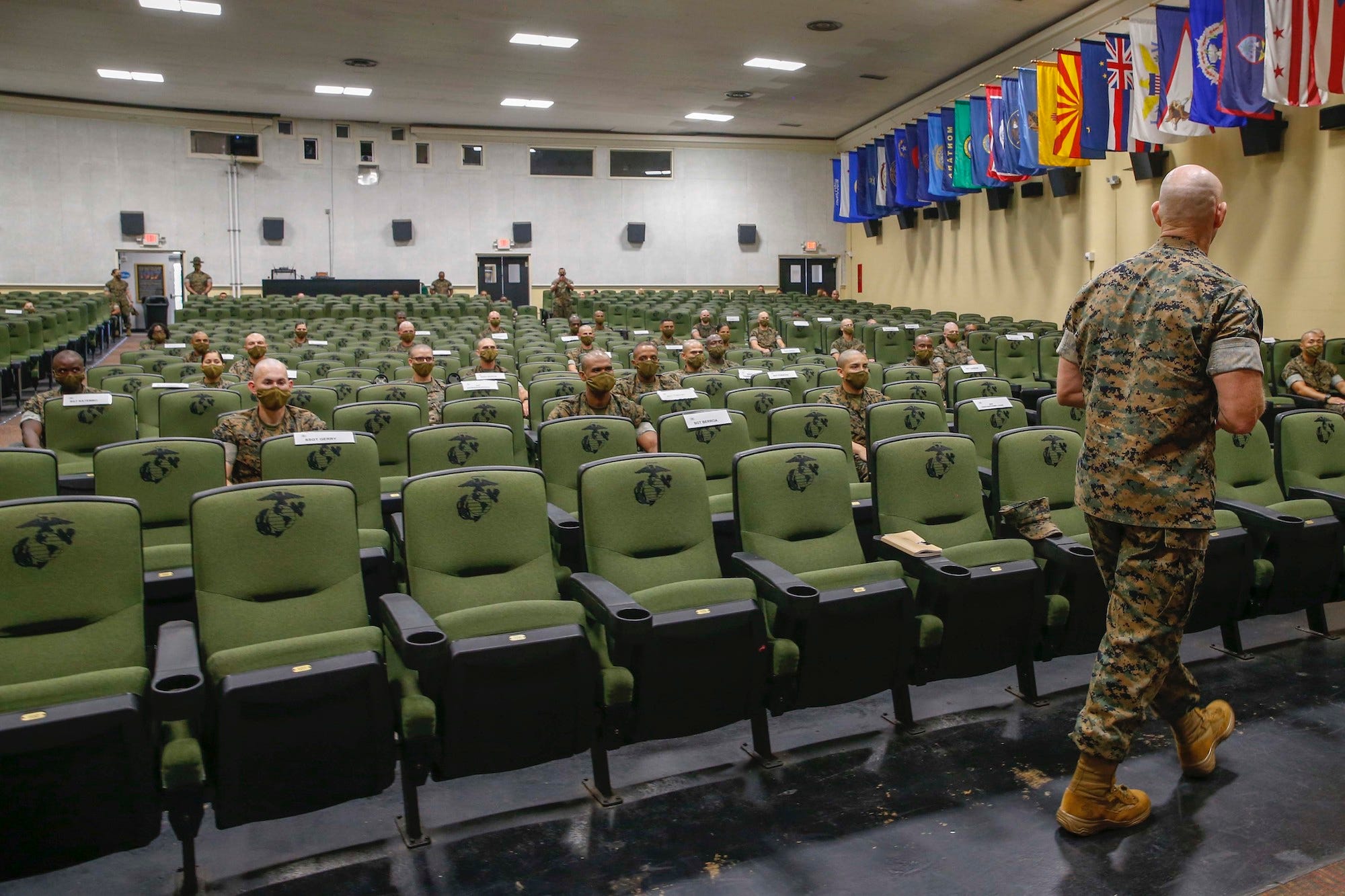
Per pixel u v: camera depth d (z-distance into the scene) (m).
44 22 14.25
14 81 18.00
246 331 12.65
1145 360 2.25
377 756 2.45
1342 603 4.30
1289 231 10.77
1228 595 3.53
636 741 2.77
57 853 2.18
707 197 23.62
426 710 2.45
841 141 23.58
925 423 4.59
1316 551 3.66
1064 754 2.94
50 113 19.53
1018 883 2.27
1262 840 2.43
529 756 2.62
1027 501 3.48
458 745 2.52
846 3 13.38
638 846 2.48
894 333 12.04
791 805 2.67
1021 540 3.41
